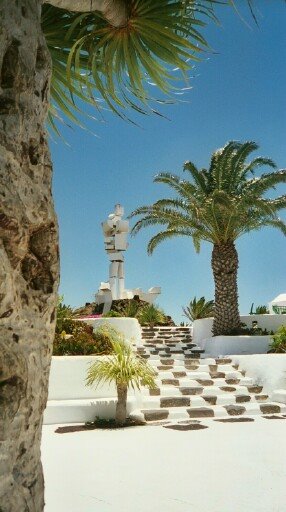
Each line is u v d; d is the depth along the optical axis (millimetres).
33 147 1618
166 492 4199
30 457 1529
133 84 2834
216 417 9555
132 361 8570
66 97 2836
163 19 2545
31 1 1669
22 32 1604
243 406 10109
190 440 6934
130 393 9844
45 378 1648
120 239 28000
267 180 17250
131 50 2684
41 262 1630
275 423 8617
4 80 1543
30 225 1562
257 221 18312
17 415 1464
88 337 10961
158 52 2658
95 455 5879
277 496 4070
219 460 5543
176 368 12562
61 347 10477
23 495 1474
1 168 1468
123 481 4594
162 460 5562
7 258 1469
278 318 19031
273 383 11336
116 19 2404
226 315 18328
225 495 4098
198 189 18562
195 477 4742
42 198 1628
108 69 2768
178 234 18984
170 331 20906
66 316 12984
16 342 1491
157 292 28438
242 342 16156
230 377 12352
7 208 1460
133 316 23500
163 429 8047
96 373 8422
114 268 27906
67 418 8641
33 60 1643
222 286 18578
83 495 4098
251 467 5172
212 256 18953
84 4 2180
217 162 18500
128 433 7629
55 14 2588
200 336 19250
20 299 1537
